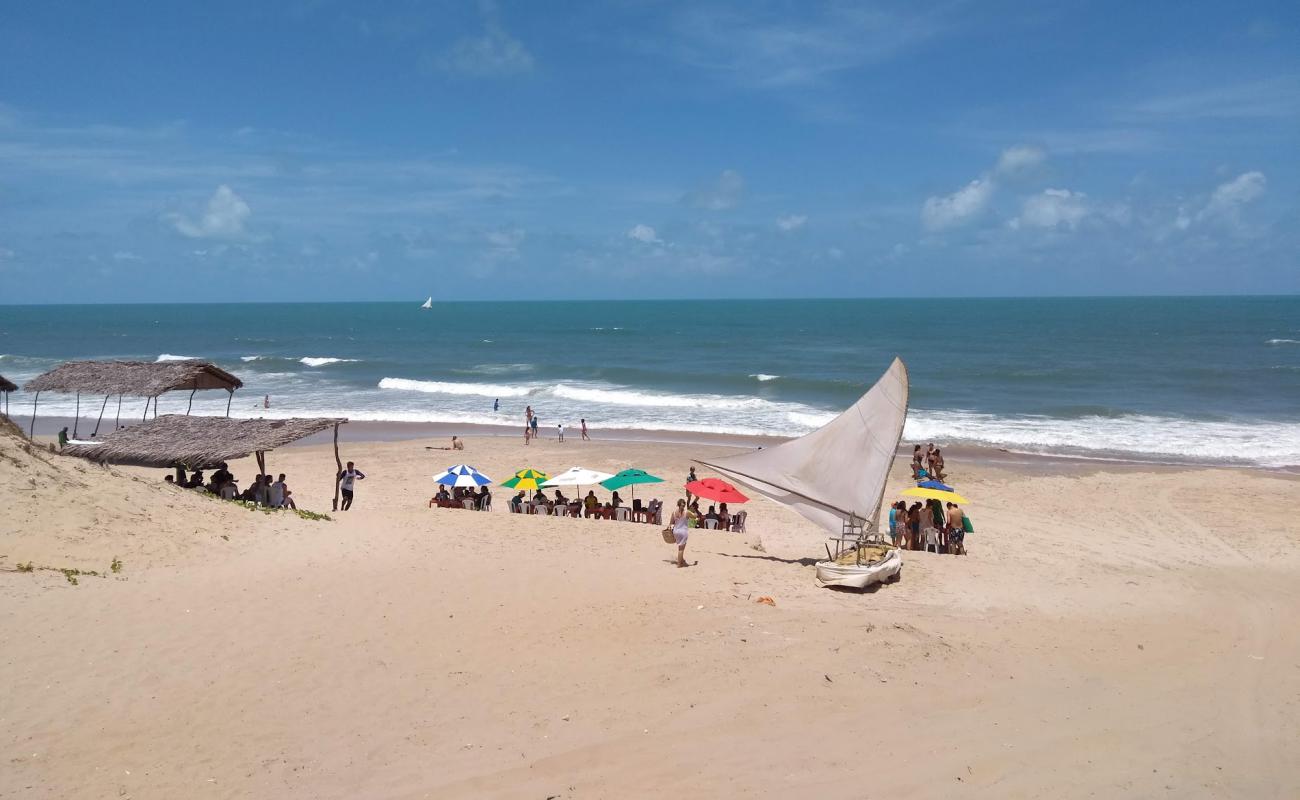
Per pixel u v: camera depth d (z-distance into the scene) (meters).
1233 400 45.12
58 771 6.86
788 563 15.89
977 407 44.44
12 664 8.79
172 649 9.57
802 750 7.29
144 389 21.67
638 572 14.36
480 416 43.75
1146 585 15.15
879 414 15.27
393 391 53.62
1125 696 9.20
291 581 12.48
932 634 11.14
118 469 16.34
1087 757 7.43
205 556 13.27
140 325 152.38
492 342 103.00
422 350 90.25
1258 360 64.62
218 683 8.79
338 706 8.38
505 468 29.42
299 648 9.89
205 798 6.52
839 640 10.23
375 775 6.93
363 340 108.00
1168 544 19.12
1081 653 10.84
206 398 49.19
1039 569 16.23
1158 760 7.46
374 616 11.21
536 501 21.19
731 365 69.62
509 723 7.97
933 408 44.25
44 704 8.03
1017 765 7.16
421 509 20.06
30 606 10.27
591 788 6.64
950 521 18.08
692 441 36.50
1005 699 8.78
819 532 20.48
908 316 165.62
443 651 10.03
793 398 50.03
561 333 122.81
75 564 11.81
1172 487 25.64
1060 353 74.38
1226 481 26.42
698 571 14.65
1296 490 25.03
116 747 7.33
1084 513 22.45
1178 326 113.12
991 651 10.57
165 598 11.21
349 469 21.02
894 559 14.74
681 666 9.30
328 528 16.06
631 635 10.52
